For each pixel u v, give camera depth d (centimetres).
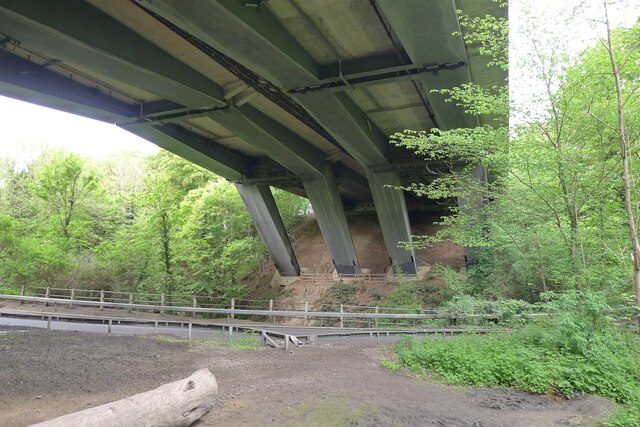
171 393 491
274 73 1792
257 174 3484
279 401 665
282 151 2841
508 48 1081
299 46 1734
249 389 734
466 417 654
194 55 1833
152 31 1631
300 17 1558
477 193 1403
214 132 2869
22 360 860
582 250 1098
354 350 1334
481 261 2573
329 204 3384
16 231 2717
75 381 731
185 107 2273
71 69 1908
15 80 1769
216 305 3453
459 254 3684
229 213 3703
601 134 1015
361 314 1752
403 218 3166
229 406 626
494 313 1698
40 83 1877
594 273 1087
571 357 919
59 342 1108
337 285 3438
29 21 1278
